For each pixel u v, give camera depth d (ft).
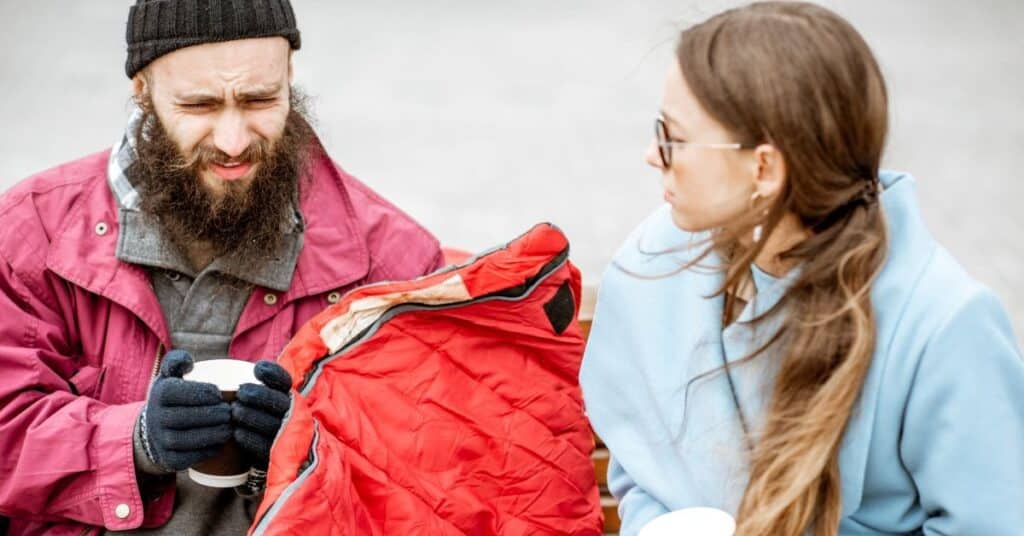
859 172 7.17
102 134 24.09
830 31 7.05
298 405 8.25
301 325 9.48
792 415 7.39
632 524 8.28
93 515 8.68
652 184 22.54
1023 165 22.79
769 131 6.98
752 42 7.02
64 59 28.22
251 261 9.21
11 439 8.69
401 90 27.25
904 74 27.73
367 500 8.57
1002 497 7.21
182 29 8.67
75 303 9.18
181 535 8.88
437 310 8.84
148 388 9.14
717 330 7.98
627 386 8.50
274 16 8.86
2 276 9.02
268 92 8.89
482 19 32.60
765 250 7.57
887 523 7.73
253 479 8.55
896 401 7.33
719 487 7.92
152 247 9.16
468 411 8.91
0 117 24.72
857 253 7.19
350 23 31.89
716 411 7.89
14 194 9.23
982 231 20.01
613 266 8.57
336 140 24.29
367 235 9.73
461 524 8.68
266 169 9.02
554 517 9.02
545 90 27.40
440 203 21.61
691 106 7.14
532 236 8.80
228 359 8.77
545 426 9.10
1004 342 7.23
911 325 7.26
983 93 26.58
